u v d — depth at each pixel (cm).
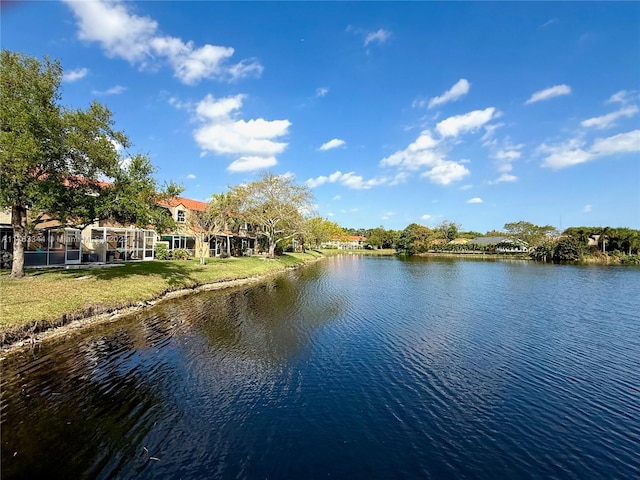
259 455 705
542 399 987
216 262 3909
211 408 883
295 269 4834
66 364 1090
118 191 1838
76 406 850
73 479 604
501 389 1045
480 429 832
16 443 695
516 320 1900
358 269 5222
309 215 5759
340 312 2042
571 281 3719
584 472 688
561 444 779
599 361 1282
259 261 4600
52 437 722
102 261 3038
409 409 916
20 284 1708
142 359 1176
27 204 1706
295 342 1438
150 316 1738
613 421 877
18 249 1856
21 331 1234
